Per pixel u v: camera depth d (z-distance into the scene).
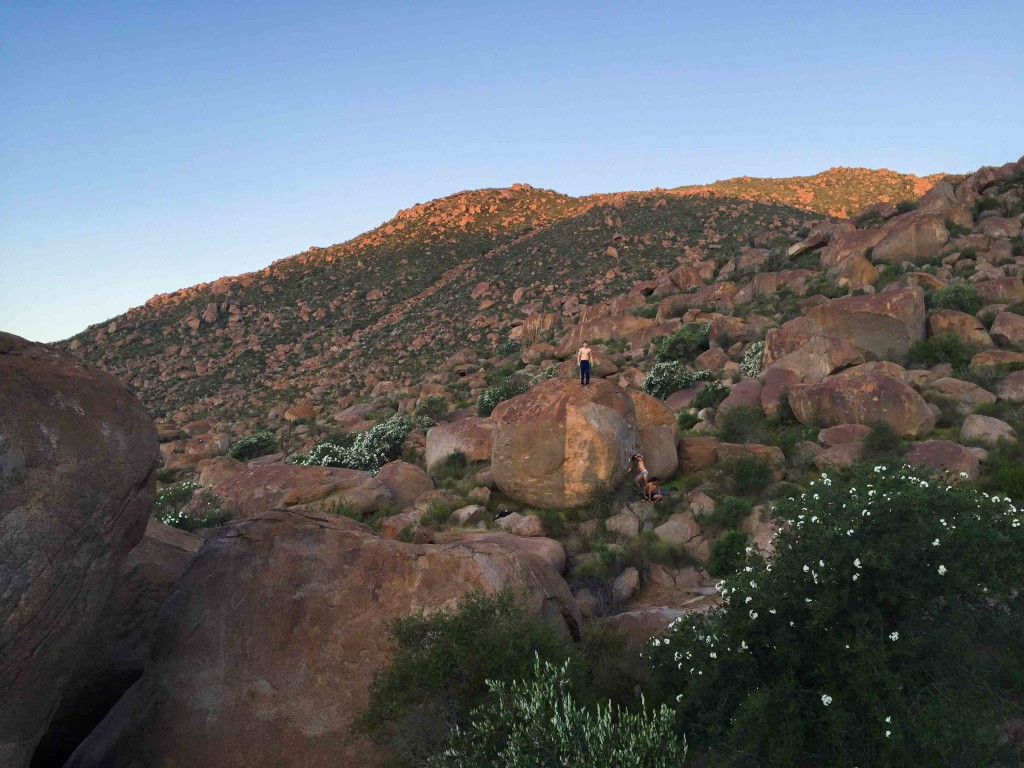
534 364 43.00
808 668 5.32
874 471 6.45
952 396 17.05
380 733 5.22
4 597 3.75
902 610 5.07
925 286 27.64
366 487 14.63
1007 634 5.08
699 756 5.38
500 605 5.78
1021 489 11.43
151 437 4.75
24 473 3.87
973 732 4.47
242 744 5.50
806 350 20.73
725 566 10.40
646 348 35.72
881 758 4.55
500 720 4.75
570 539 12.20
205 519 13.67
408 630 5.51
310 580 6.14
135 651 6.35
